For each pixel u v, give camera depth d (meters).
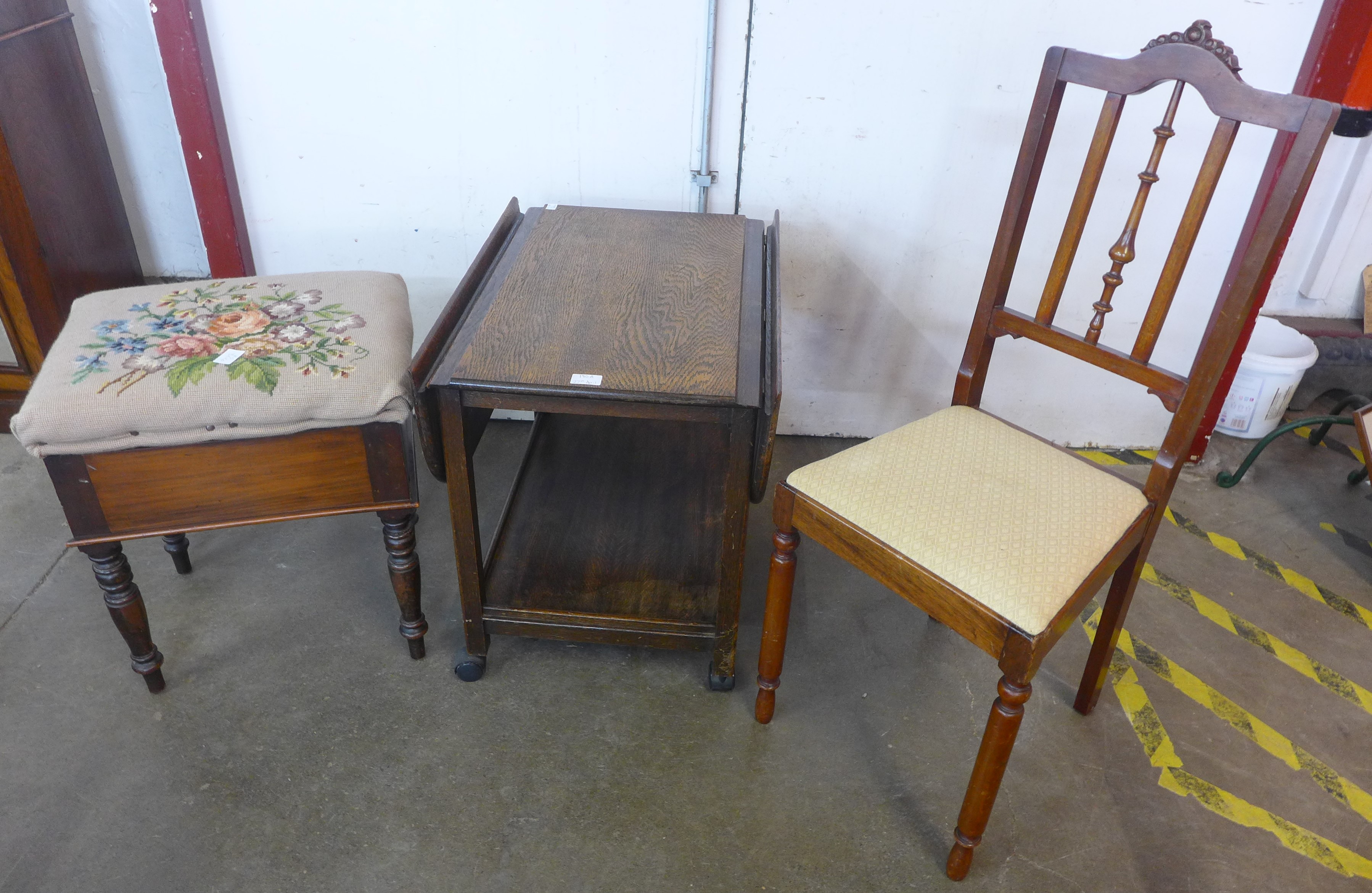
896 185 2.05
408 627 1.69
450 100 1.96
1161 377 1.37
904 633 1.87
